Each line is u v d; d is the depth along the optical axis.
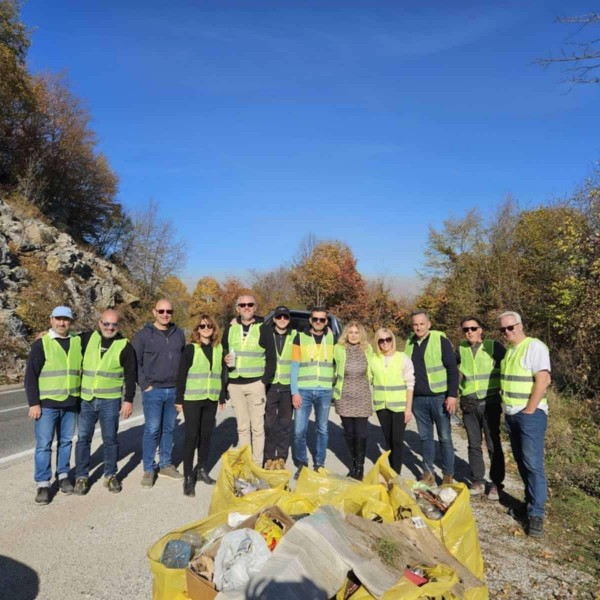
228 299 48.69
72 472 6.30
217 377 5.89
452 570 3.04
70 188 37.94
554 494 5.86
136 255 41.84
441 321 27.69
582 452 7.36
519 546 4.50
